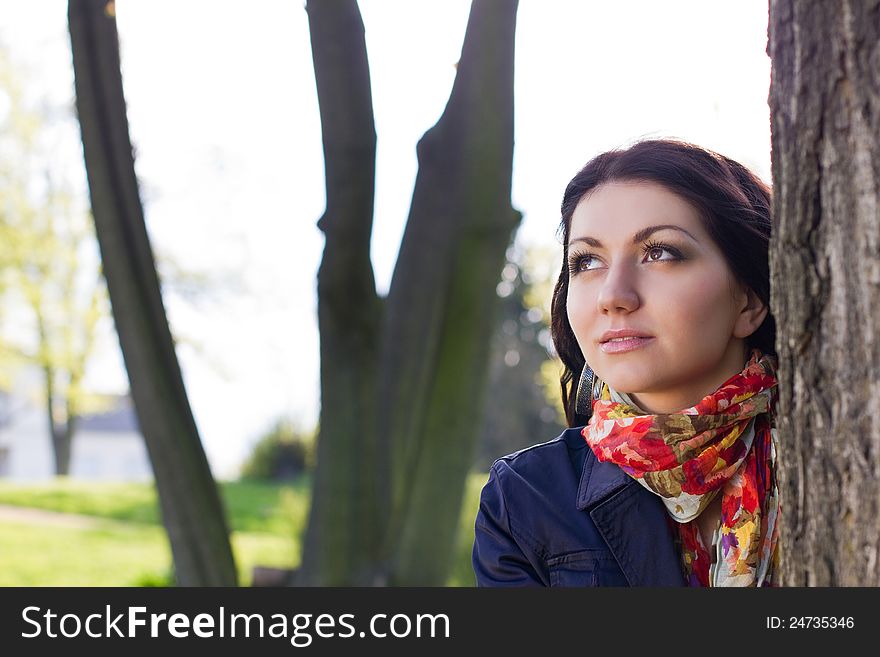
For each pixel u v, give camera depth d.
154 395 5.58
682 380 1.94
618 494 2.03
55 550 16.67
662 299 1.89
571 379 2.39
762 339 2.05
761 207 2.05
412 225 5.95
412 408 5.85
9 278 27.00
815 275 1.59
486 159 5.68
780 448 1.72
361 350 5.58
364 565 5.66
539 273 27.02
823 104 1.57
